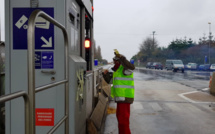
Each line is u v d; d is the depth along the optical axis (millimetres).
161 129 4602
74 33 3127
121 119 3549
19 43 2615
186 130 4547
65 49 2328
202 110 6484
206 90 11289
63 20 2641
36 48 2633
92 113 3982
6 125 2637
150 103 7516
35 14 1511
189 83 15273
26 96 1345
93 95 4863
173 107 6879
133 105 7145
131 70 3553
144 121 5203
